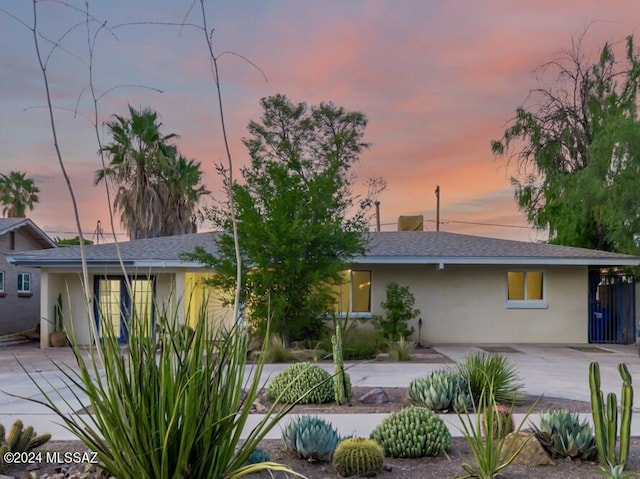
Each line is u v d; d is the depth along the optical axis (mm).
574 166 22625
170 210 28562
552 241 22562
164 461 3301
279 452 5562
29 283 22469
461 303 17906
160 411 3389
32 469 5082
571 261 17062
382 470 5031
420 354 14531
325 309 14328
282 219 14070
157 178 28562
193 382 3361
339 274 15625
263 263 13836
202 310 3891
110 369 3443
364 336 15320
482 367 7961
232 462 3715
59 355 14453
